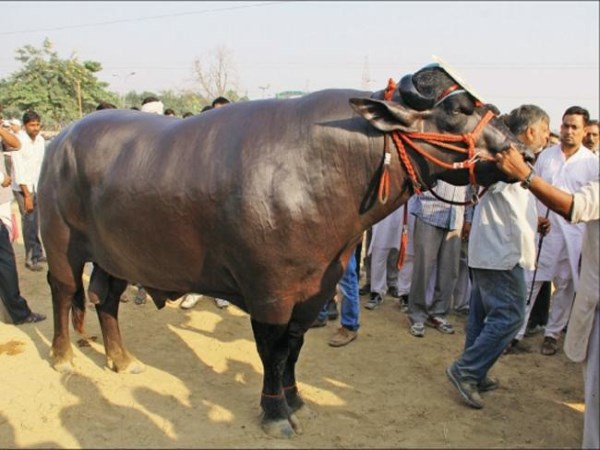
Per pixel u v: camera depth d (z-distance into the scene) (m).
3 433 3.57
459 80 3.17
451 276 5.62
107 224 3.78
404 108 3.17
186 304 6.12
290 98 3.54
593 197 3.04
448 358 5.01
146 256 3.71
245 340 5.31
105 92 25.42
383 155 3.25
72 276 4.39
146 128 3.83
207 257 3.51
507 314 3.90
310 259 3.31
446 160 3.24
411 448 3.51
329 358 4.93
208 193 3.33
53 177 4.16
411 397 4.22
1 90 22.55
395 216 6.16
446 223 5.36
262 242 3.22
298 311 3.55
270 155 3.26
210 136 3.47
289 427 3.60
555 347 5.18
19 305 5.58
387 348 5.21
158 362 4.75
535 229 4.00
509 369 4.82
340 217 3.33
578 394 4.37
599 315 3.20
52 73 23.41
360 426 3.76
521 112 3.96
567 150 5.07
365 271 7.61
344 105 3.34
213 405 3.99
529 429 3.80
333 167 3.27
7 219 5.89
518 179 3.11
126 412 3.87
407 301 6.29
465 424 3.84
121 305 6.23
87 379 4.37
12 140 6.29
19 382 4.30
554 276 5.04
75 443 3.47
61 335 4.52
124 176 3.64
